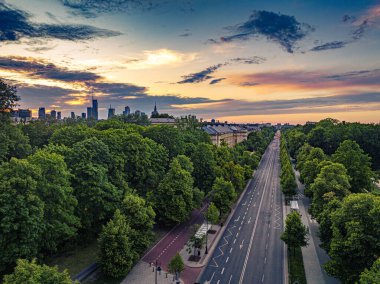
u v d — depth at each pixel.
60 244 56.12
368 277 31.86
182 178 71.62
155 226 72.06
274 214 84.69
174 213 68.31
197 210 84.50
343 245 41.59
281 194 106.62
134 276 50.56
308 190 88.56
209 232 70.81
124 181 66.00
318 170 86.62
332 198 59.00
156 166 83.38
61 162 51.62
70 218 50.78
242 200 98.50
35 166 47.34
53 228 48.03
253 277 51.53
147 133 100.12
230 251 61.22
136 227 54.84
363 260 39.84
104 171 59.94
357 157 84.25
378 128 145.75
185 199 70.94
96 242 60.19
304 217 81.31
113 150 71.00
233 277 51.47
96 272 50.62
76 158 59.53
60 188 48.62
